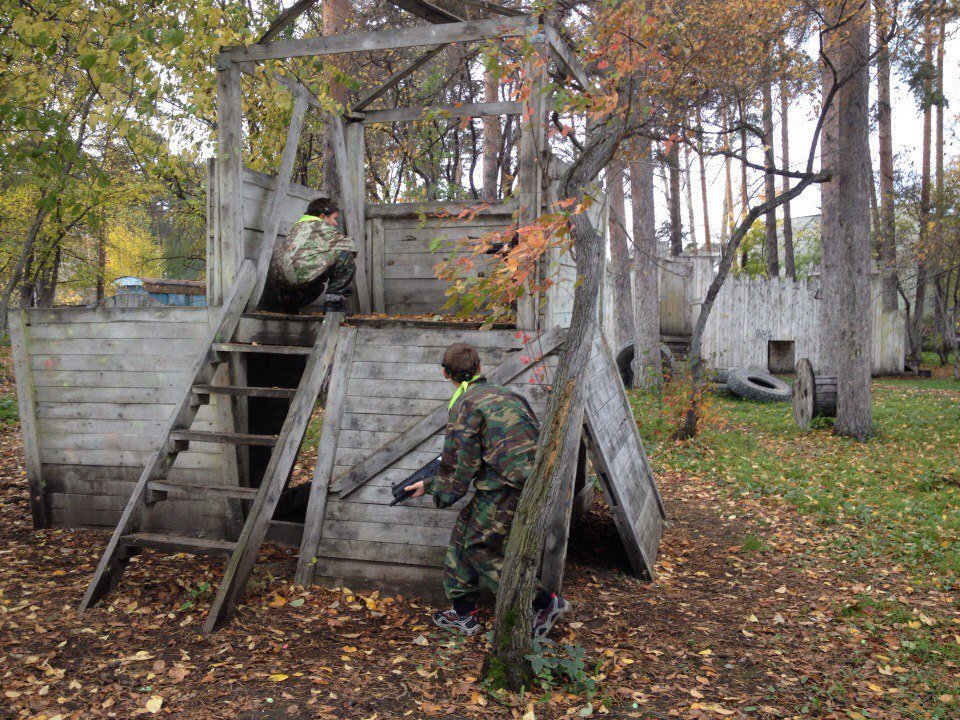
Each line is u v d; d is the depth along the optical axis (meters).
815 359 19.81
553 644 3.71
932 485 7.73
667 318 20.47
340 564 4.59
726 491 7.68
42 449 6.00
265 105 7.12
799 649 3.89
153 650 3.61
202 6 5.21
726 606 4.56
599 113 3.68
